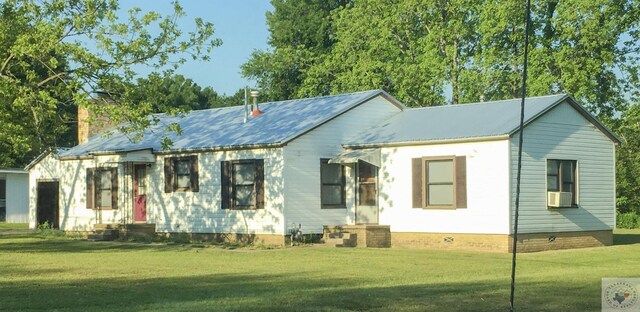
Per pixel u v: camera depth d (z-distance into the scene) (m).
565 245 27.55
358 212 29.97
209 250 26.66
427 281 16.86
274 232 28.70
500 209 25.80
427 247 27.73
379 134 30.06
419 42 47.16
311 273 18.84
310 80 52.44
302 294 14.33
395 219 28.75
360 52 48.94
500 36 43.31
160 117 38.09
